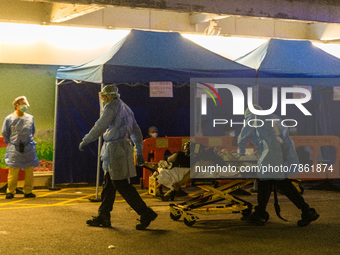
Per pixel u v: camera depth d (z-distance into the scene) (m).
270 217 8.05
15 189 9.97
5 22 10.99
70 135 11.52
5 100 11.14
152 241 6.52
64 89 11.45
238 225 7.47
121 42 9.95
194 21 12.76
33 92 11.34
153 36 10.20
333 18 11.78
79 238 6.65
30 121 9.89
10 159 9.81
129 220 7.76
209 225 7.45
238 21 13.29
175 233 6.95
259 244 6.41
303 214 7.39
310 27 14.20
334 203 9.33
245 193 10.26
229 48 13.19
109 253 5.98
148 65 9.28
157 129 12.00
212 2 10.63
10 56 11.08
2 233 6.91
